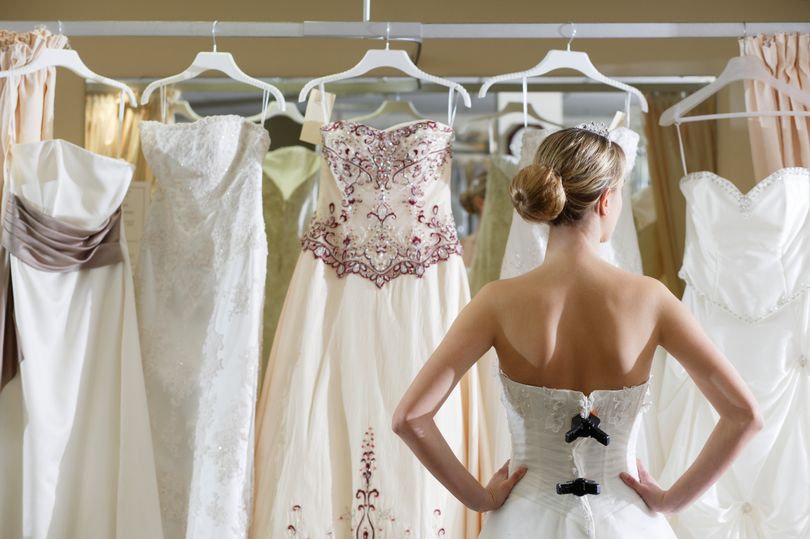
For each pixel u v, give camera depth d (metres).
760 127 3.34
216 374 3.04
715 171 3.90
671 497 2.07
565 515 1.99
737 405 2.02
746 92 3.37
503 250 3.83
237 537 2.93
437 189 3.19
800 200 3.16
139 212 3.86
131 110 3.94
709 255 3.23
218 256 3.12
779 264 3.16
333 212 3.19
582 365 2.04
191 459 3.05
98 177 3.10
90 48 3.99
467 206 3.88
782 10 4.10
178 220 3.17
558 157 2.09
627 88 3.27
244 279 3.08
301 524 2.91
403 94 3.94
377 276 3.12
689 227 3.32
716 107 3.93
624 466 2.08
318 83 3.17
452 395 3.04
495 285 2.15
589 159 2.07
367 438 2.99
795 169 3.16
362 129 3.19
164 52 4.00
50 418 3.02
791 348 3.14
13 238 3.02
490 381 3.17
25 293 3.03
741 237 3.18
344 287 3.12
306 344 3.06
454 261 3.16
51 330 3.06
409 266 3.12
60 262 3.06
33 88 3.22
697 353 2.05
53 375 3.05
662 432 3.23
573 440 2.02
